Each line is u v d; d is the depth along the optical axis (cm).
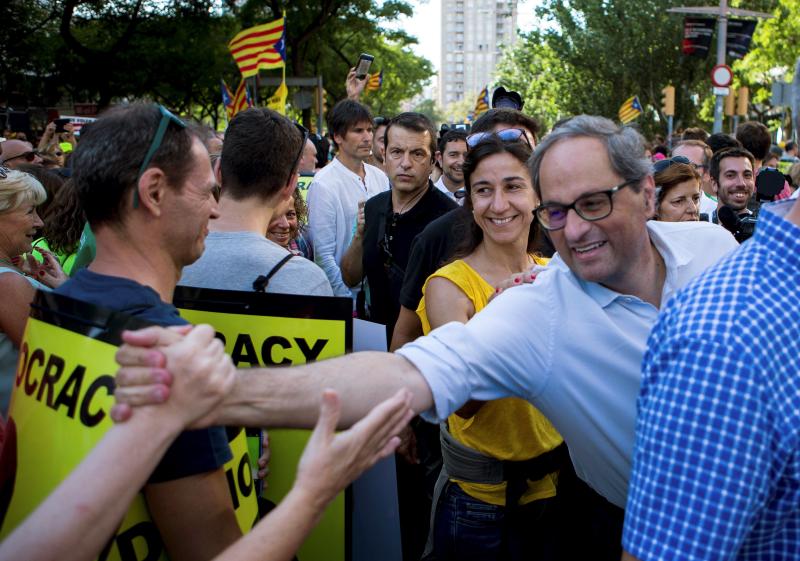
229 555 136
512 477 254
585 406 191
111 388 151
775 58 2216
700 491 130
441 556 269
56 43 2811
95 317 158
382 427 153
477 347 183
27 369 169
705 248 214
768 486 131
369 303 436
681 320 139
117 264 174
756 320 133
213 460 163
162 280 178
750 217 420
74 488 129
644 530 135
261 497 234
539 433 252
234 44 1151
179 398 137
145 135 169
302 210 457
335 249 523
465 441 258
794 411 131
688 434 131
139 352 136
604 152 186
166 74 3022
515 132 281
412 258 344
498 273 287
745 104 1833
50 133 888
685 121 3397
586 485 240
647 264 199
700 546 129
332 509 232
